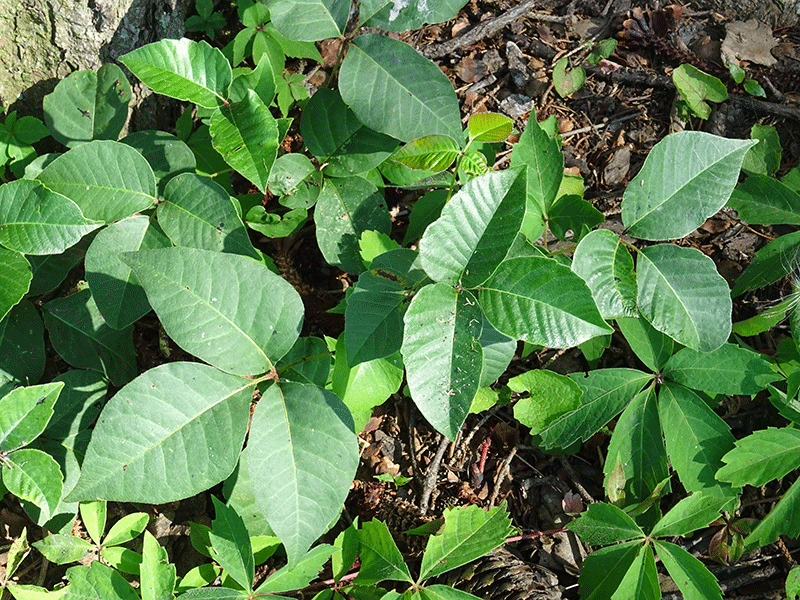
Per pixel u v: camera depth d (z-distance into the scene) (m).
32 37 0.71
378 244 0.68
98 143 0.64
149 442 0.57
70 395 0.66
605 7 0.88
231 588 0.62
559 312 0.56
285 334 0.59
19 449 0.59
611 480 0.69
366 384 0.64
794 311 0.72
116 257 0.65
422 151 0.68
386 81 0.69
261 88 0.65
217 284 0.58
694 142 0.65
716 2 0.88
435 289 0.56
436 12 0.68
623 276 0.64
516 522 0.72
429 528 0.69
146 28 0.75
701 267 0.65
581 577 0.67
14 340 0.67
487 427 0.75
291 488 0.57
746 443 0.67
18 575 0.67
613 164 0.82
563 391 0.69
